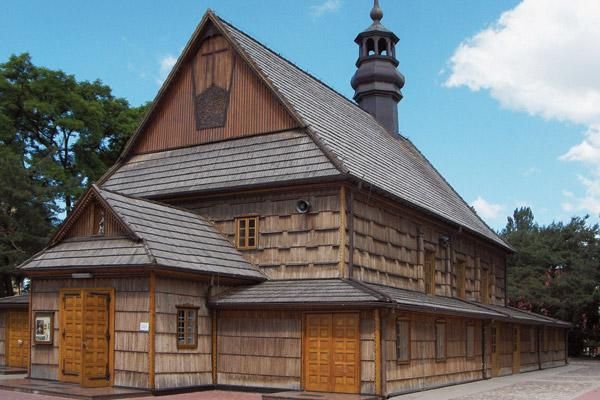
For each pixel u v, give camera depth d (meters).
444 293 29.64
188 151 26.78
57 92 40.66
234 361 21.64
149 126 28.23
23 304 26.81
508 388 24.58
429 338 23.67
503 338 32.56
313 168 22.77
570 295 49.78
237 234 23.95
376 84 37.41
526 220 71.50
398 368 20.94
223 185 24.09
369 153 27.72
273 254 23.17
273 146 24.45
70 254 21.20
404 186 27.70
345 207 22.31
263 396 18.98
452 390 23.38
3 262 35.97
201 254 21.77
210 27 26.94
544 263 52.75
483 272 35.88
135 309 19.92
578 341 54.12
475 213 40.62
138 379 19.61
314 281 22.02
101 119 42.16
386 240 24.77
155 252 19.95
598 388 24.89
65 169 41.78
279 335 21.14
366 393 19.66
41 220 35.91
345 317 20.27
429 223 28.69
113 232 21.03
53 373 21.25
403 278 25.75
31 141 41.75
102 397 18.27
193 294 21.22
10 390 20.22
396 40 38.34
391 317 20.67
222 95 26.41
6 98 39.84
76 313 20.72
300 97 26.66
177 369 20.36
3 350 27.75
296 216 22.97
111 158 44.72
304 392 20.20
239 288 22.44
